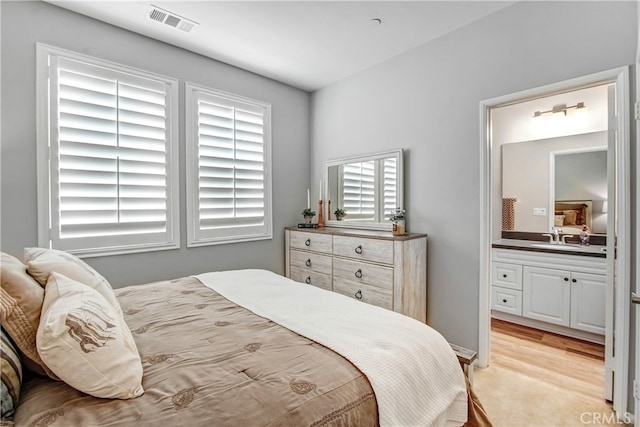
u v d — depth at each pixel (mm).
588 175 3227
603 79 1841
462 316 2494
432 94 2666
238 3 2172
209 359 1059
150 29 2488
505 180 3799
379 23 2420
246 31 2527
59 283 1059
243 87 3238
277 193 3568
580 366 2398
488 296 2391
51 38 2174
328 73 3338
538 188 3553
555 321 3016
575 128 3297
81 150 2295
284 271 3633
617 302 1815
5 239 2027
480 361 2383
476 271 2412
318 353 1105
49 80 2168
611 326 1882
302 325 1342
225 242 3121
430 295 2689
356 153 3332
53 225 2191
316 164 3826
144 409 809
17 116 2057
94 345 862
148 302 1649
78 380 834
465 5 2211
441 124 2609
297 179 3771
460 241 2500
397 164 2896
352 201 3373
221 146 3076
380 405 956
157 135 2654
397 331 1295
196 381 928
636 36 1724
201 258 2959
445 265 2594
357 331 1284
